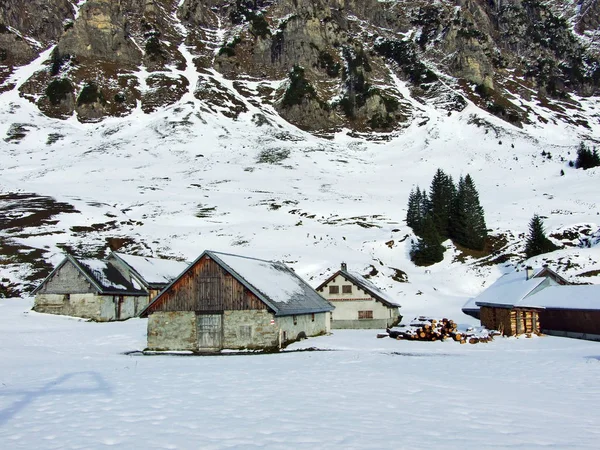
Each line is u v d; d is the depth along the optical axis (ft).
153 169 493.77
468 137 642.22
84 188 407.03
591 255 247.09
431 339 128.36
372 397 57.00
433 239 286.46
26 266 236.63
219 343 113.09
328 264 253.03
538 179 460.14
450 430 42.34
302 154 570.87
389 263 279.69
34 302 187.73
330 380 69.41
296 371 78.69
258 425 44.50
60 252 259.19
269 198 401.08
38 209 329.11
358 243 298.76
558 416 47.52
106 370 82.74
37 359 99.66
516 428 43.01
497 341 130.11
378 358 96.48
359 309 172.45
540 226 275.59
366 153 631.97
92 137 622.95
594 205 350.43
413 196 341.21
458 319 180.24
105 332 142.82
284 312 111.96
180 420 46.75
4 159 524.93
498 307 148.05
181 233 304.09
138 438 40.81
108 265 190.08
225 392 60.80
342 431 42.14
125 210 351.25
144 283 191.83
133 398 57.82
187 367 85.61
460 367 82.84
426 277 264.31
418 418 46.73
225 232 307.99
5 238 271.69
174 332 114.93
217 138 616.80
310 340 128.16
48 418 48.57
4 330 140.77
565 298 141.28
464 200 319.88
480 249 299.58
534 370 78.74
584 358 93.66
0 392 63.05
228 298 113.39
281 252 272.10
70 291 175.42
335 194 426.92
